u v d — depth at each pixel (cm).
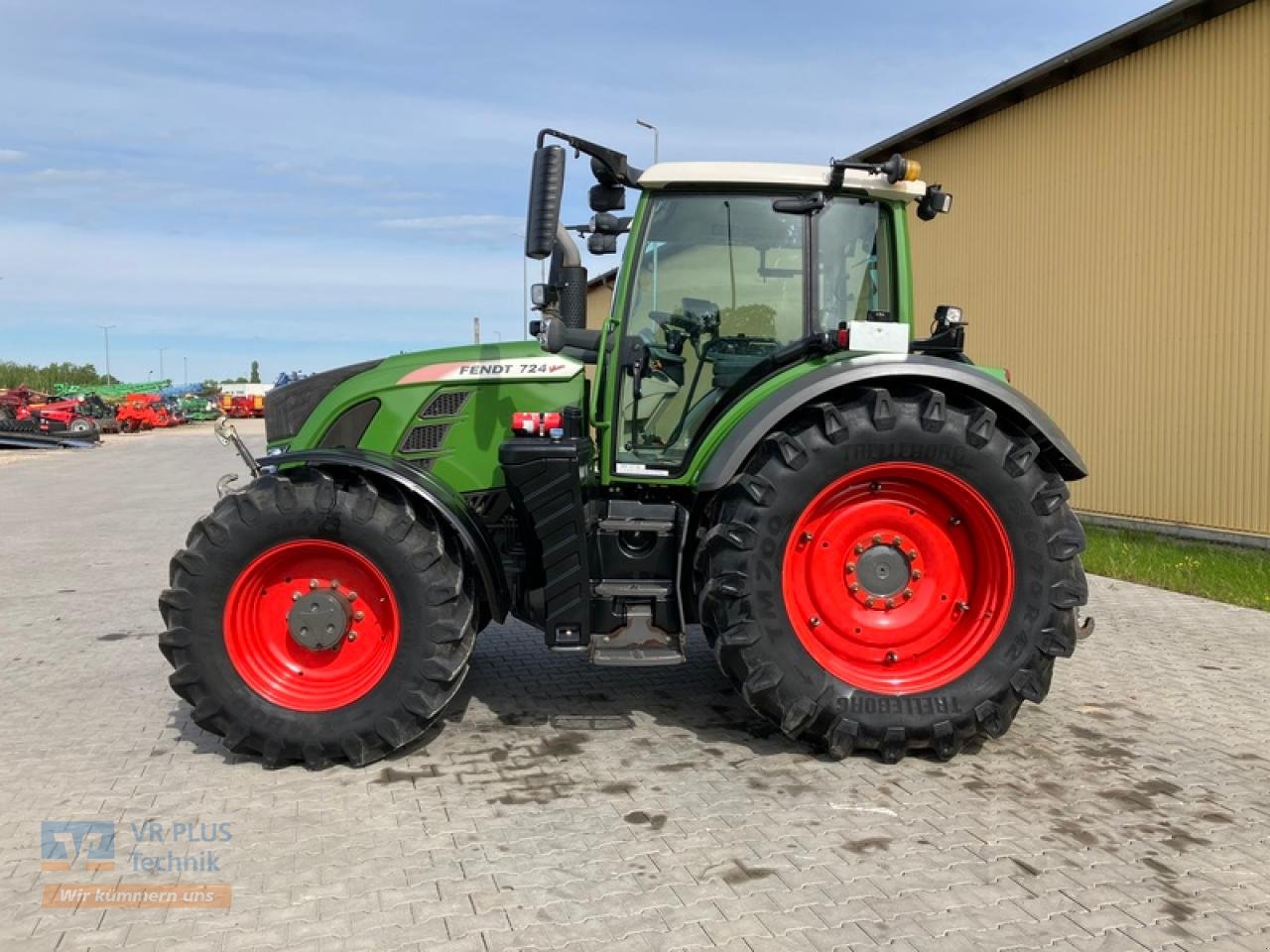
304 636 378
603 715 434
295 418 465
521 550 437
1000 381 391
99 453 2511
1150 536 915
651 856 302
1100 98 968
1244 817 330
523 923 264
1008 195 1095
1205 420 882
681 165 410
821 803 341
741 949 252
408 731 371
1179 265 898
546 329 416
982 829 321
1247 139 829
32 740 409
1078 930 262
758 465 377
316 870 294
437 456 434
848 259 436
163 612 374
